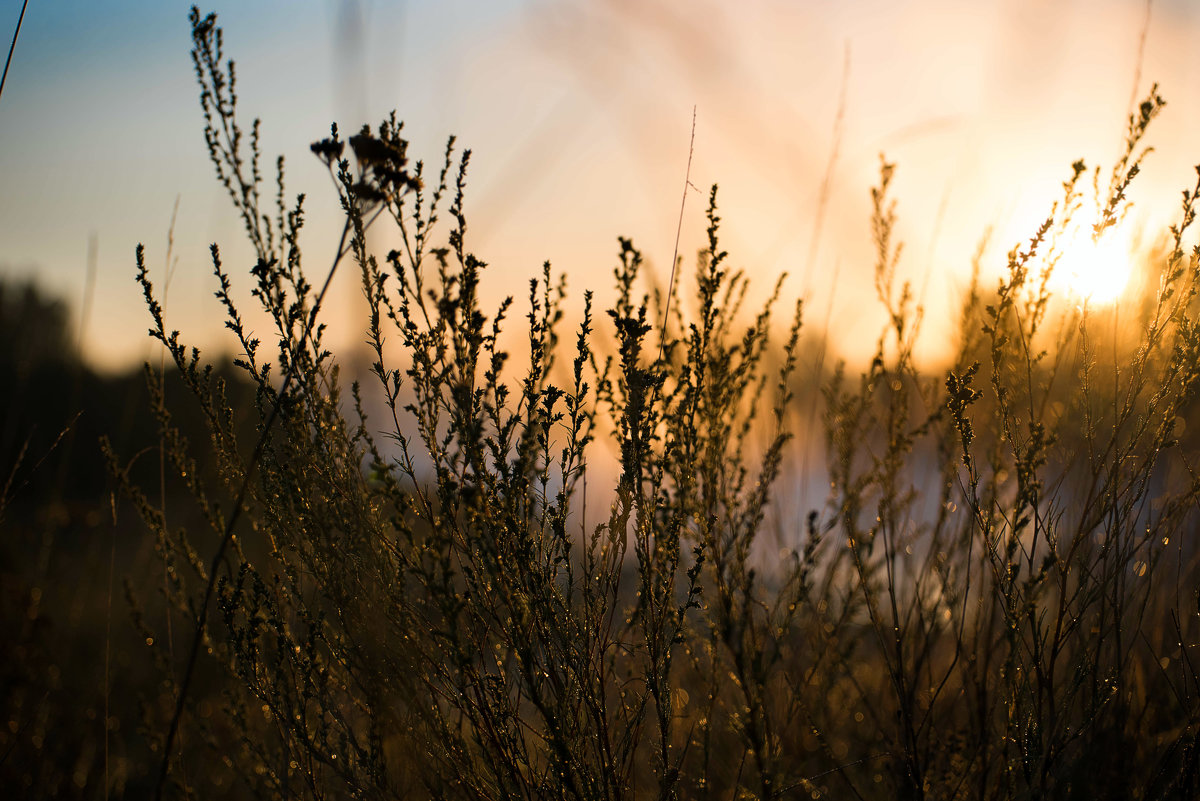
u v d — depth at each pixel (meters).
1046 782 1.74
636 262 1.95
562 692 1.69
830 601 2.46
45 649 2.74
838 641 2.30
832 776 2.17
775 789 1.75
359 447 1.84
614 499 1.81
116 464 2.01
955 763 1.95
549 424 1.69
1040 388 2.18
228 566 1.91
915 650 2.19
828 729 2.26
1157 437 1.76
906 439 2.20
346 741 1.83
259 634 1.81
